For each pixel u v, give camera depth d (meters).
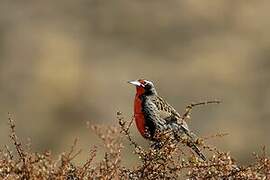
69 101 42.06
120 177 8.90
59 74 44.84
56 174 8.27
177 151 9.06
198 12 53.28
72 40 50.19
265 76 46.59
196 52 49.81
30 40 48.78
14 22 50.78
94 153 8.99
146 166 8.91
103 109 41.47
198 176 8.86
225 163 8.82
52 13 52.31
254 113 41.00
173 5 54.16
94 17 52.66
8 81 44.12
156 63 48.34
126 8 53.28
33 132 37.88
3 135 33.38
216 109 40.78
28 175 8.22
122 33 52.44
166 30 52.56
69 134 37.72
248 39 50.91
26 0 52.56
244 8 52.44
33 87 42.72
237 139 37.38
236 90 44.81
